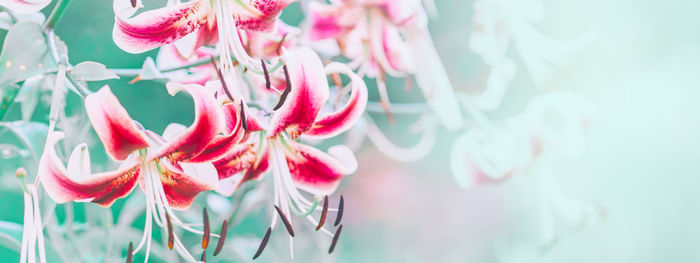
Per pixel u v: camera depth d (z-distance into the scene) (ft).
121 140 2.84
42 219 3.17
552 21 6.49
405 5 3.51
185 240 3.67
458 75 5.53
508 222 6.54
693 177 8.08
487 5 4.35
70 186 2.86
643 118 7.54
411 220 6.61
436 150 6.47
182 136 2.90
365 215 6.48
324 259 4.17
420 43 3.69
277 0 3.00
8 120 3.47
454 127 4.00
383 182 6.54
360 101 3.12
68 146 3.35
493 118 5.49
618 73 7.11
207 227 2.97
